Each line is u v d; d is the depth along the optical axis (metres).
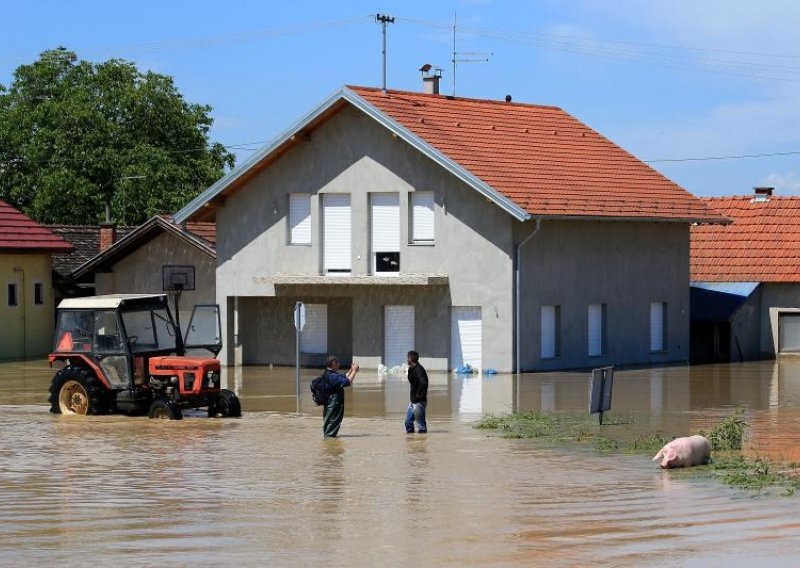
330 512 19.33
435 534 17.64
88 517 19.11
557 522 18.33
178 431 29.62
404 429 29.67
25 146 81.25
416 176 45.72
